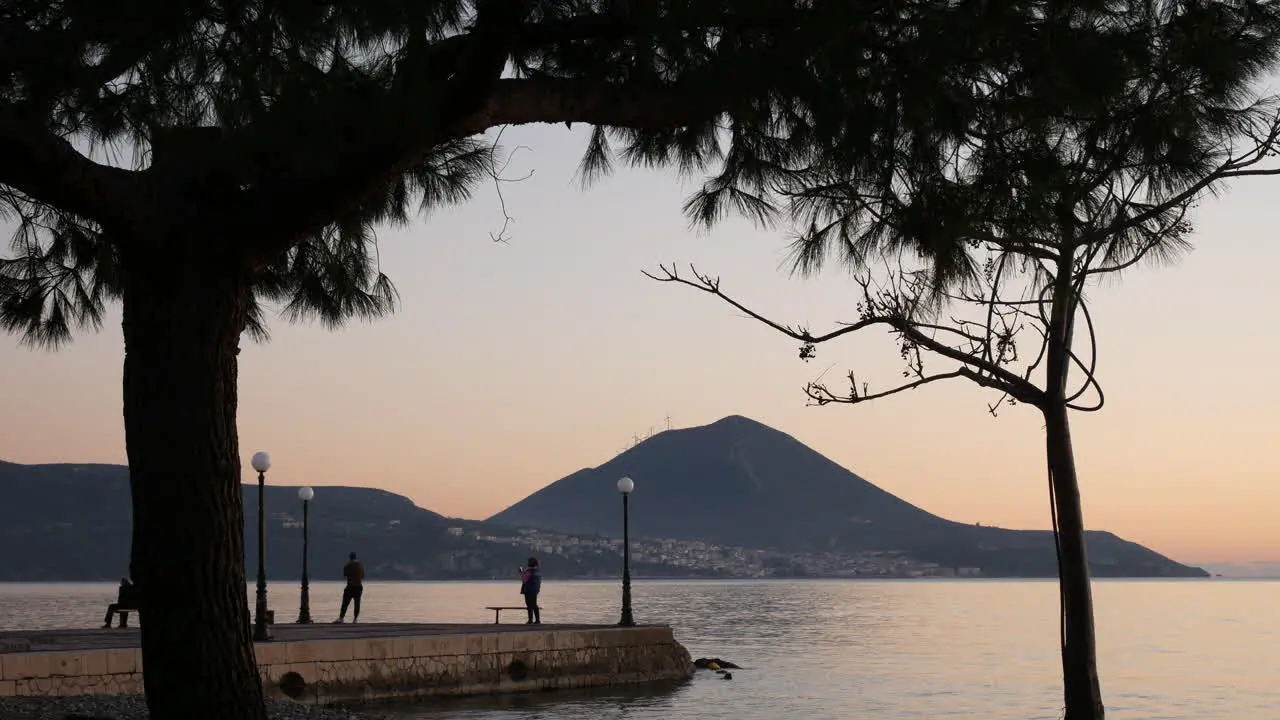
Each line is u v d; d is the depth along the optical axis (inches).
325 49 359.9
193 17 336.2
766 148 378.0
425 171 421.4
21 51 329.4
